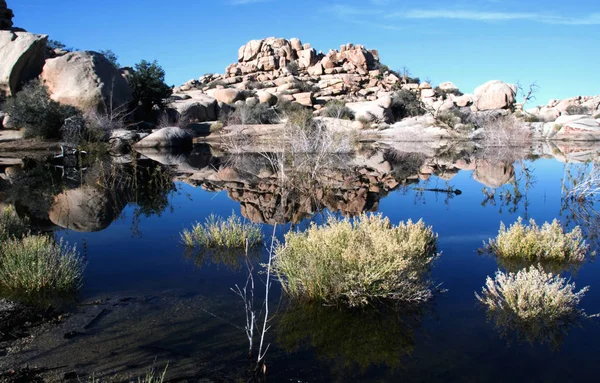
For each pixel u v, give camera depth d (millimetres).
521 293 4750
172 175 17422
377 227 6750
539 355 3922
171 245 7637
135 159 20828
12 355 3822
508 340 4199
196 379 3490
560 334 4312
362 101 59812
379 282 5160
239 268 6363
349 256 5137
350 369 3680
